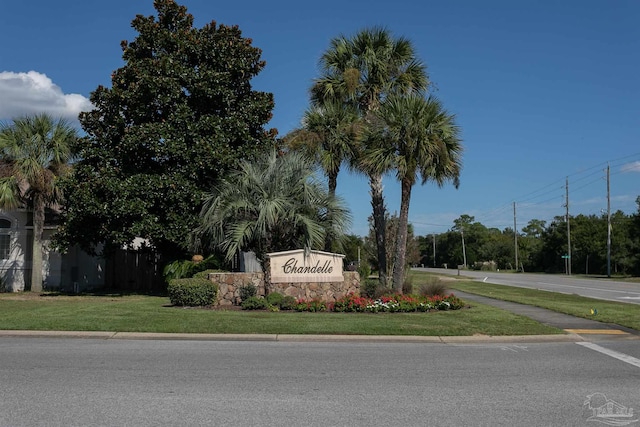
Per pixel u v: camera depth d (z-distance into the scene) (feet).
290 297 52.54
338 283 57.11
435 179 62.13
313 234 57.36
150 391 24.08
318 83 76.69
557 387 25.70
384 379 26.94
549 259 273.33
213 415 20.65
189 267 64.08
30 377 26.48
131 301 58.95
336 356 32.83
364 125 65.72
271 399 23.02
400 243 61.52
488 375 28.12
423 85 75.41
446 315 49.03
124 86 68.33
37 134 68.03
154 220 63.77
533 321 46.44
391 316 47.50
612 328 45.03
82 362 30.04
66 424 19.43
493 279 159.02
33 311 47.55
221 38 70.79
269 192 60.80
